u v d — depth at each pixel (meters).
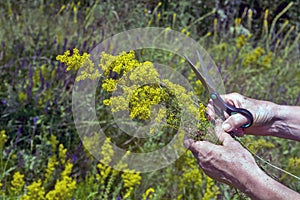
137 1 5.50
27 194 2.86
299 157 3.71
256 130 2.29
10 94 3.55
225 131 1.95
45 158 3.23
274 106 2.28
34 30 4.44
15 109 3.46
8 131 3.43
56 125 3.43
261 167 2.02
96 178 3.06
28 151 3.32
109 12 5.16
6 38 4.18
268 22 6.13
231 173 1.79
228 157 1.79
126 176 2.88
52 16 4.82
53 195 2.74
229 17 5.80
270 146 3.51
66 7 4.96
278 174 3.36
